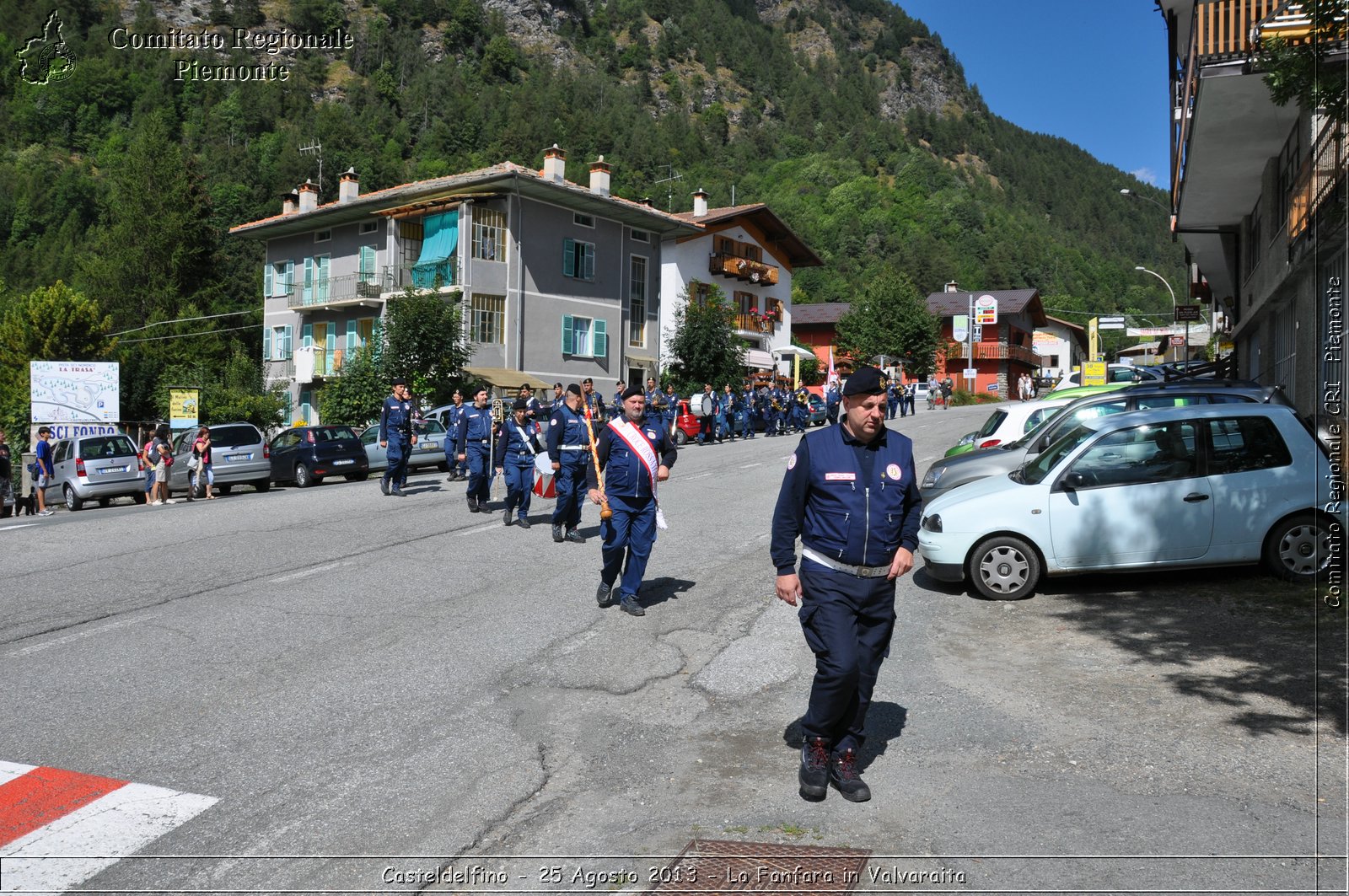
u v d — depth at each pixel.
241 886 3.54
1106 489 7.93
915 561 9.71
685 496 15.32
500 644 6.77
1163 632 6.77
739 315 52.41
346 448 23.50
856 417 4.30
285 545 11.11
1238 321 21.88
